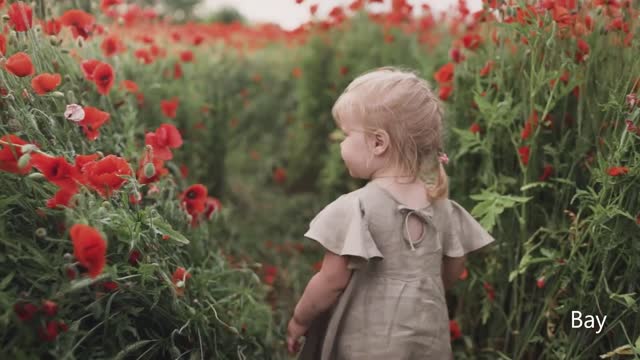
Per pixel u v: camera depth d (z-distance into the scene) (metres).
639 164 1.83
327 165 4.13
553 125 2.28
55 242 1.59
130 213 1.71
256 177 4.95
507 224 2.32
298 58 4.76
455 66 2.65
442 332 1.78
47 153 1.70
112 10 3.20
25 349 1.44
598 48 2.18
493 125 2.35
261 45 5.30
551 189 2.28
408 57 3.81
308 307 1.81
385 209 1.72
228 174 4.79
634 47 2.06
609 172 1.85
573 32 2.15
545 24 2.12
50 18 2.37
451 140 2.57
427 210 1.77
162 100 3.38
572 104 2.27
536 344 2.29
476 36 2.54
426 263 1.76
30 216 1.60
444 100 2.63
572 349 2.08
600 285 1.97
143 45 3.40
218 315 1.96
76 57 2.48
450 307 2.63
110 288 1.61
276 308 2.92
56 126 1.86
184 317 1.75
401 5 3.53
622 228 1.93
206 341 1.87
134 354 1.70
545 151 2.26
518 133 2.26
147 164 1.78
